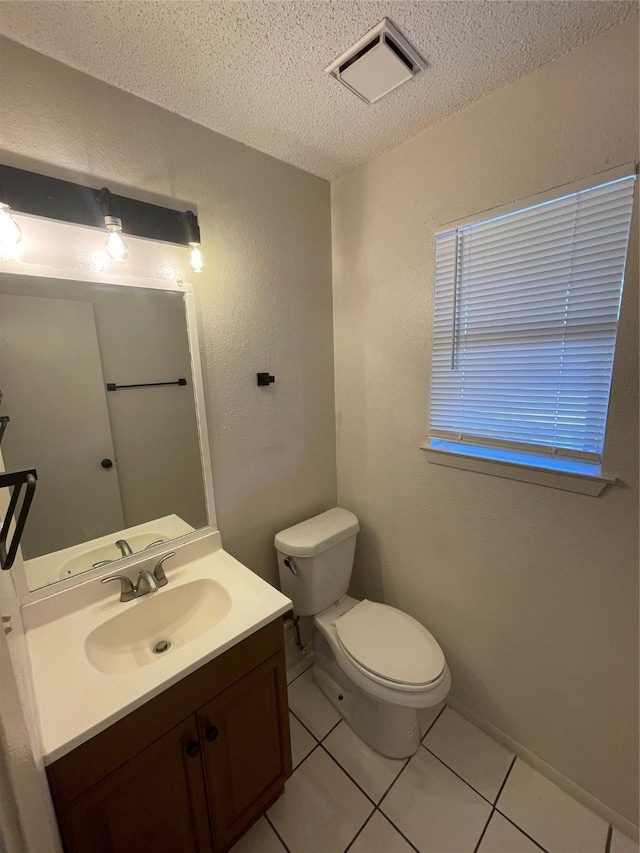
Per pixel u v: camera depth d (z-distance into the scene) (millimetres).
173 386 1276
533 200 1094
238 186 1352
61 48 909
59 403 1058
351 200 1591
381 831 1188
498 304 1237
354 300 1671
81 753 741
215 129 1258
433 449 1460
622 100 913
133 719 813
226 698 998
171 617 1204
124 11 814
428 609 1635
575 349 1096
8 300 952
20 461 1000
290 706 1633
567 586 1198
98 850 801
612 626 1122
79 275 1040
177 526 1338
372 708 1410
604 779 1200
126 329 1158
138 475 1230
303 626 1857
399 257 1470
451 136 1236
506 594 1355
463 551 1461
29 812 516
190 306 1269
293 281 1580
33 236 964
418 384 1501
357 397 1745
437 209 1320
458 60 991
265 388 1541
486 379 1309
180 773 924
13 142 907
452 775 1349
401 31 896
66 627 1036
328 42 914
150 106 1113
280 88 1070
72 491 1100
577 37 927
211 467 1402
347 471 1868
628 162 925
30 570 1024
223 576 1263
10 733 469
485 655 1459
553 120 1024
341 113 1194
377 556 1812
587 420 1104
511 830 1187
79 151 1000
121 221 1038
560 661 1251
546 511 1209
